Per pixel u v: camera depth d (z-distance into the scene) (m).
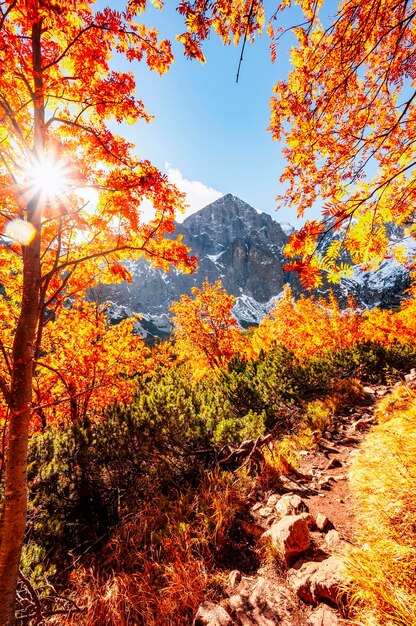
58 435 5.48
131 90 3.04
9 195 2.81
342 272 1.95
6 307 5.80
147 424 5.29
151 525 3.90
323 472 4.64
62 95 3.05
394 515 2.87
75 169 3.04
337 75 2.75
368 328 23.09
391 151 2.68
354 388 8.62
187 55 2.43
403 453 3.58
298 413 7.60
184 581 2.85
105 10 2.54
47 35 2.87
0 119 2.34
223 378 8.97
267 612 2.42
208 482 4.43
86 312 8.49
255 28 2.41
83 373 7.18
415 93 2.09
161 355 12.95
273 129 3.24
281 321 23.41
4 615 2.11
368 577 2.23
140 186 3.13
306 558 2.87
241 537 3.43
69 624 2.75
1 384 2.24
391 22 2.35
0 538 2.19
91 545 4.00
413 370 9.49
